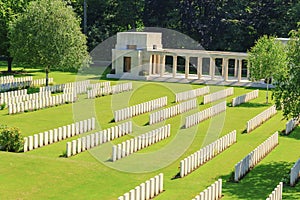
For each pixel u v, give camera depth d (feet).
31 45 232.94
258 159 130.31
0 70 296.10
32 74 287.28
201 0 351.67
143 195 97.35
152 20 364.38
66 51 234.38
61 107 192.44
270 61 215.51
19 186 101.91
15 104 176.14
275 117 189.78
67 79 271.69
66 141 142.51
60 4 238.89
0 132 129.70
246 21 344.90
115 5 362.74
